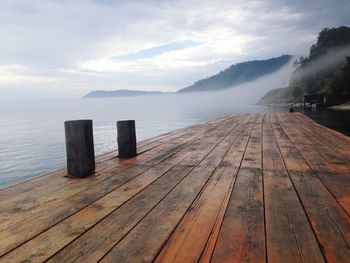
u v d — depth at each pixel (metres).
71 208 2.40
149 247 1.73
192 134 7.40
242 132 7.68
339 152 4.73
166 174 3.51
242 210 2.31
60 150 23.30
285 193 2.73
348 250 1.67
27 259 1.61
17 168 17.39
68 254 1.66
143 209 2.37
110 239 1.84
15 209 2.39
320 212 2.25
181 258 1.61
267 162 4.07
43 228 2.02
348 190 2.80
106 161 4.29
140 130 35.69
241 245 1.74
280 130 8.01
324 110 31.25
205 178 3.30
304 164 3.91
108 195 2.74
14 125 55.91
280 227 1.99
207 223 2.07
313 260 1.57
